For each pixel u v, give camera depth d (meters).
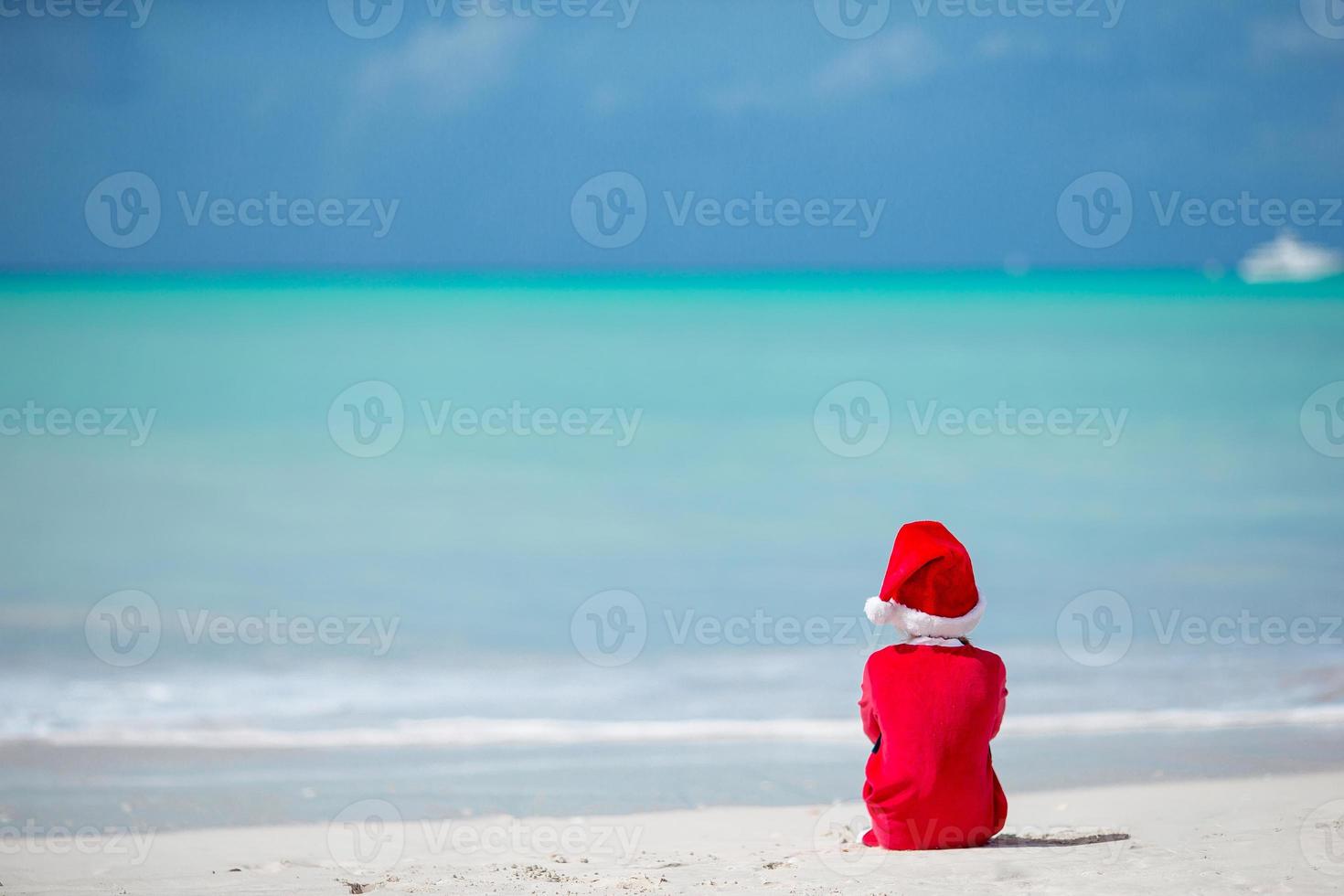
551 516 13.99
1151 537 12.52
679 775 6.24
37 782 6.07
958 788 4.41
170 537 12.82
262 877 4.35
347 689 7.91
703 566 11.76
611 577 11.30
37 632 9.23
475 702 7.64
